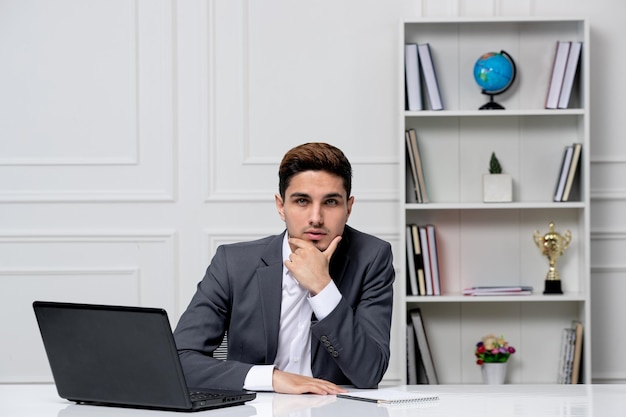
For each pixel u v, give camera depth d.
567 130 5.18
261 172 5.27
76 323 2.16
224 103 5.27
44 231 5.27
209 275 2.73
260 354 2.64
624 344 5.23
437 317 5.20
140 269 5.28
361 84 5.26
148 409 2.13
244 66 5.26
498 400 2.22
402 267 4.90
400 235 4.93
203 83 5.26
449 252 5.21
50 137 5.29
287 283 2.65
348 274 2.67
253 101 5.27
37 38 5.28
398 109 5.23
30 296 5.28
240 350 2.66
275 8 5.27
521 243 5.20
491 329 5.20
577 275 5.18
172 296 5.26
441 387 2.50
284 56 5.27
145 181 5.27
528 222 5.20
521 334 5.20
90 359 2.17
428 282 4.98
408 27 5.18
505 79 4.95
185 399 2.06
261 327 2.64
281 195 2.61
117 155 5.29
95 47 5.27
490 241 5.20
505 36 5.18
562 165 4.99
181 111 5.27
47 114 5.29
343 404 2.16
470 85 5.18
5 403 2.25
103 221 5.28
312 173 2.51
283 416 2.00
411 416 1.98
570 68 5.00
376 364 2.51
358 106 5.26
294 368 2.64
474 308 5.20
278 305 2.63
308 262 2.48
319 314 2.47
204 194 5.26
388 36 5.25
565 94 4.98
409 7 5.24
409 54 4.99
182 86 5.27
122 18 5.27
